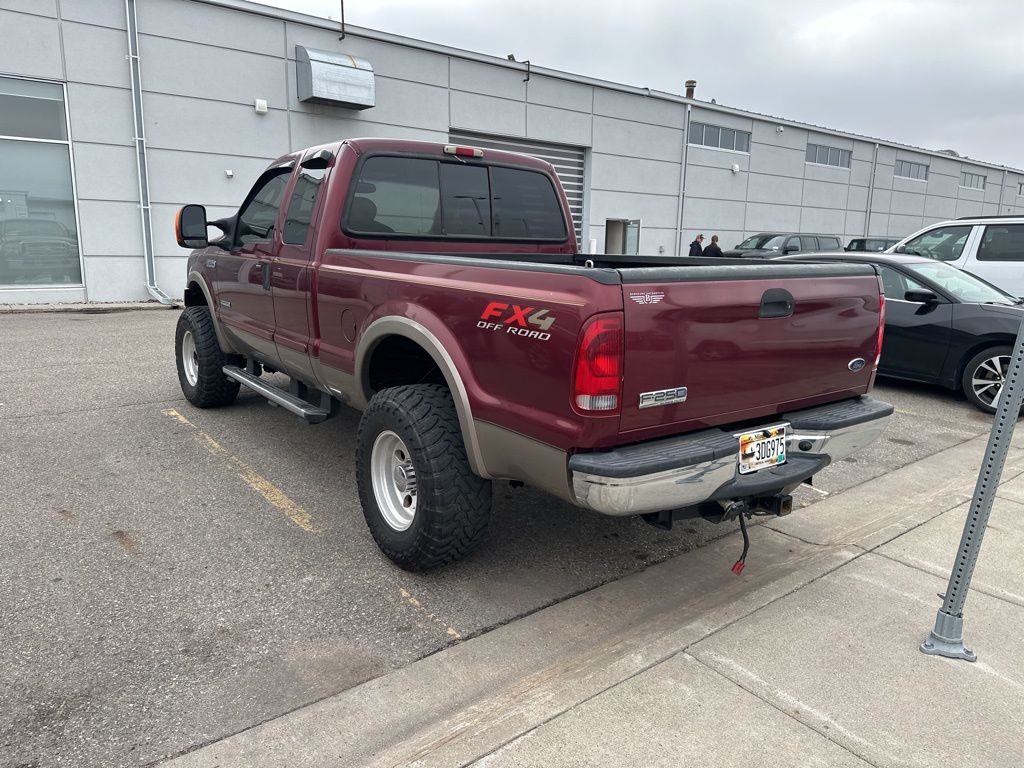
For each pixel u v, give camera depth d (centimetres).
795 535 388
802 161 2806
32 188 1336
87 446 512
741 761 216
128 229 1436
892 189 3269
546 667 266
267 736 227
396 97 1736
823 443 308
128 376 744
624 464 245
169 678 256
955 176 3625
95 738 225
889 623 297
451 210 438
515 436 274
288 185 442
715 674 260
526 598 318
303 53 1548
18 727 229
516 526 397
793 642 282
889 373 732
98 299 1429
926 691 252
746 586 330
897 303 718
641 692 248
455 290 296
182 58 1438
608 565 352
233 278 508
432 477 306
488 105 1902
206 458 492
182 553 353
